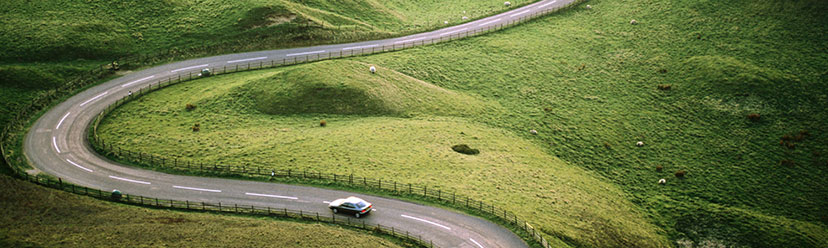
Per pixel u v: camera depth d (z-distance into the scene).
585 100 111.12
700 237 74.38
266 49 118.81
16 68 101.19
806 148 97.88
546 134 96.94
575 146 94.81
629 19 143.88
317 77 98.44
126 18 123.94
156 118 89.00
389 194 67.12
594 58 127.81
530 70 120.25
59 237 54.31
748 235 74.56
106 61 110.19
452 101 102.50
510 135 93.75
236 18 124.81
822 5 135.12
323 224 60.47
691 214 78.88
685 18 141.12
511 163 80.69
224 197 66.25
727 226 76.44
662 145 98.56
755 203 84.38
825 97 110.38
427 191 67.56
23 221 57.03
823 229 79.00
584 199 74.25
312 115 91.94
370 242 56.09
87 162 74.88
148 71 107.06
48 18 120.19
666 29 137.75
